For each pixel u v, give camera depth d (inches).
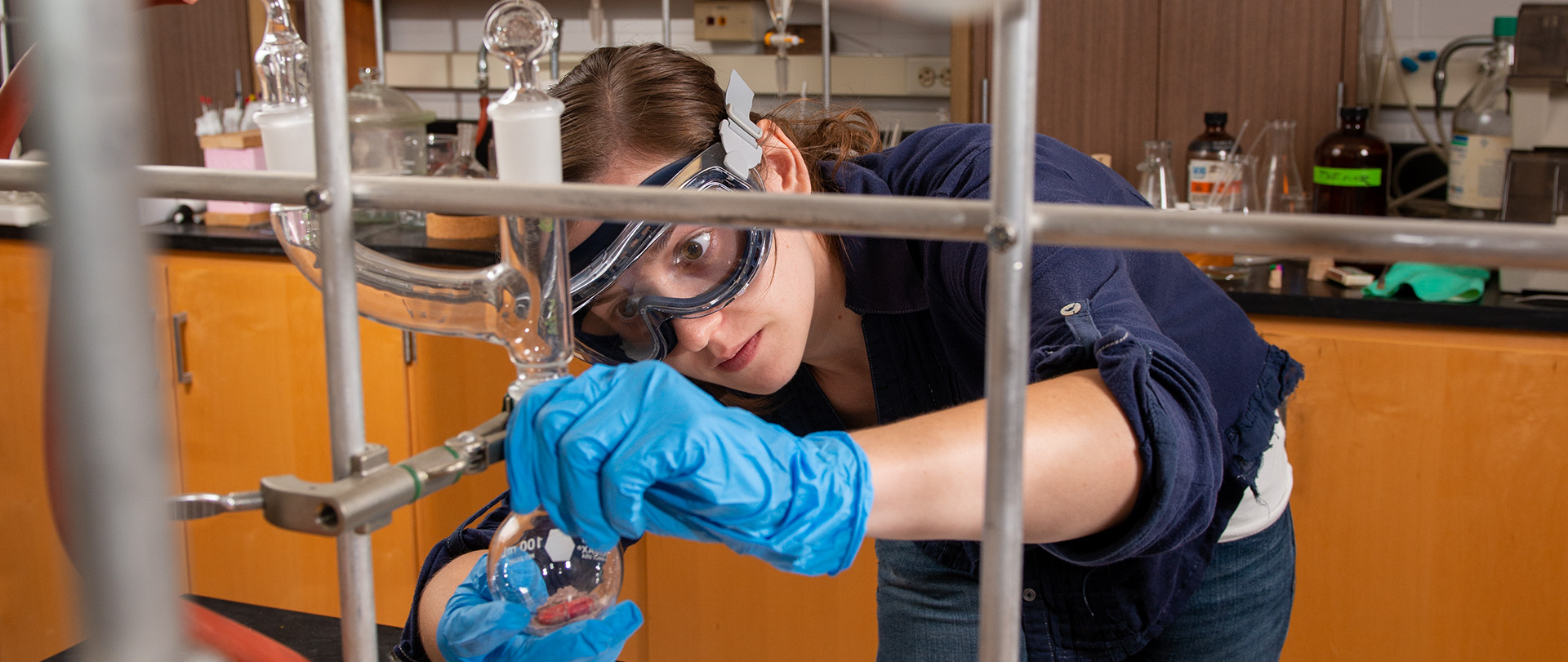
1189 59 104.0
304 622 60.6
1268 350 50.3
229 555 113.6
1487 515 80.2
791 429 56.2
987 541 22.7
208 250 106.7
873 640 96.5
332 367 24.5
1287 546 53.3
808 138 52.5
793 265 45.5
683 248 42.1
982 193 41.4
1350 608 85.2
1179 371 32.6
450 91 138.6
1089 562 32.0
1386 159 95.5
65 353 13.0
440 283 28.2
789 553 25.7
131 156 13.0
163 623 13.8
